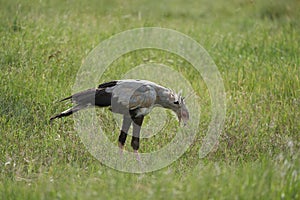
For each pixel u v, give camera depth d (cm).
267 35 4491
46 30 4081
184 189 2150
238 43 4362
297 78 3506
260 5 5378
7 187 2234
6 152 2648
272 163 2380
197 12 5434
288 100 3325
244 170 2322
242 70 3753
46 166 2531
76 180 2350
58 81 3384
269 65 3803
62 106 3081
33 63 3534
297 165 2308
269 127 3014
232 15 5384
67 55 3747
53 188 2155
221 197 2072
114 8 5103
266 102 3288
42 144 2741
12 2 4597
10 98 3119
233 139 2925
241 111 3159
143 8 5303
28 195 2125
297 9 5153
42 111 3039
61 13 4694
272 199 2102
